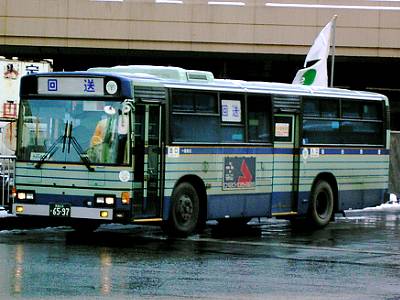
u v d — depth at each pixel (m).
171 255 17.28
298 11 52.72
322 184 24.58
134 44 52.53
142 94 19.67
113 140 19.34
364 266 16.52
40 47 52.44
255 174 22.61
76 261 15.94
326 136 24.66
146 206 19.81
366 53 52.88
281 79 58.16
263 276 14.91
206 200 21.33
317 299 12.87
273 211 23.17
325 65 30.20
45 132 19.97
